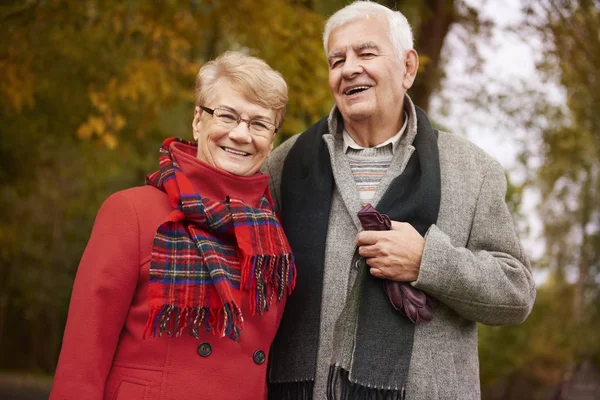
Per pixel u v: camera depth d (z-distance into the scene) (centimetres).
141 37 562
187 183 207
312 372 222
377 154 242
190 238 204
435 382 219
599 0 616
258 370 214
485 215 230
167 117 782
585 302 1327
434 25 652
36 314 1561
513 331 985
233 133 212
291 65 503
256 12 521
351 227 233
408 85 244
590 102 726
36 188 870
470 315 219
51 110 659
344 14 236
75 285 203
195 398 201
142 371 201
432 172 230
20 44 546
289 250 219
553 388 1220
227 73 215
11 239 942
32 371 1571
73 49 562
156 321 191
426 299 218
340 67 236
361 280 220
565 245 1395
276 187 262
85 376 194
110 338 200
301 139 258
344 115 239
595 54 643
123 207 207
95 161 888
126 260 202
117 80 539
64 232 1523
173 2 534
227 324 194
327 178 240
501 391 1243
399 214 224
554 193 1262
